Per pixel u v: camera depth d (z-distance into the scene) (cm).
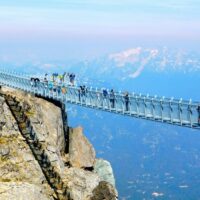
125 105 6619
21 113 7019
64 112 8375
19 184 5666
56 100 8244
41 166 6575
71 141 8038
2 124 6425
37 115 7175
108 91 6925
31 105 7275
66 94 7819
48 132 7256
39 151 6688
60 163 6919
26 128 6819
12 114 6919
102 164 8175
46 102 7875
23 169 6156
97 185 7112
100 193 7012
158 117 6066
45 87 8238
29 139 6719
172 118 5856
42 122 7194
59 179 6656
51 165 6738
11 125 6581
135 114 6450
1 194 5375
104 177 8119
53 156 6850
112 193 7138
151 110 6169
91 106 7306
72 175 6919
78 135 8125
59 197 6375
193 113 5562
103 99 7038
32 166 6312
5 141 6262
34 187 5722
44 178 6384
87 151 8044
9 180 5847
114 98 6806
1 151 6072
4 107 6675
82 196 6794
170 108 5869
